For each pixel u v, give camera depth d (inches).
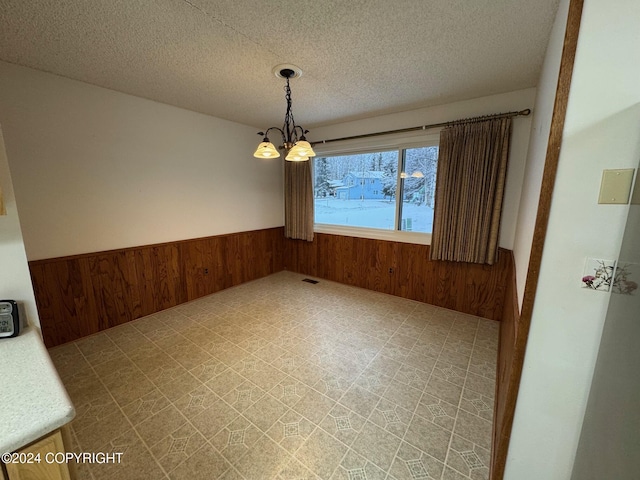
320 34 64.3
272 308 127.3
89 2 52.8
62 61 78.2
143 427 61.4
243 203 157.8
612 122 32.7
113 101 101.4
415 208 134.3
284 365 84.1
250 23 60.0
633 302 28.1
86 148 96.5
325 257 168.7
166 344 95.8
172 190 123.7
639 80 31.1
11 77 80.0
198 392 72.4
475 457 54.8
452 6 54.4
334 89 98.6
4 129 80.6
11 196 41.3
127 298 112.1
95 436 59.1
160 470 51.9
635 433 25.8
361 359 87.4
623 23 31.0
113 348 93.2
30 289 44.3
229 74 86.2
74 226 96.2
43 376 33.6
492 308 115.0
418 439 58.8
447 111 115.6
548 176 36.2
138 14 56.7
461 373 80.5
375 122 136.1
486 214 107.8
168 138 119.5
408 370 81.9
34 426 26.9
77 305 98.3
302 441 58.2
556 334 38.9
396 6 54.3
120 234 108.4
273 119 141.6
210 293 145.2
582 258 36.0
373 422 63.2
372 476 51.1
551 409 40.9
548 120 46.5
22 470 27.3
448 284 125.0
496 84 94.2
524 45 68.6
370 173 147.3
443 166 115.6
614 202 33.6
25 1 52.1
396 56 74.7
